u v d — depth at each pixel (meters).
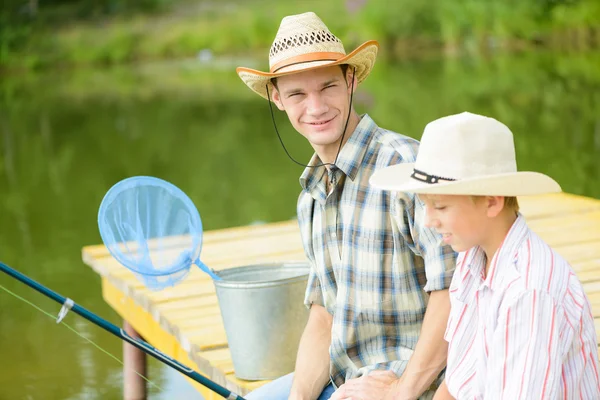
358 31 33.03
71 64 34.41
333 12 33.62
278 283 4.18
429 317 3.19
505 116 16.48
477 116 2.76
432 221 2.79
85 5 36.12
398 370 3.33
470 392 2.82
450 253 3.15
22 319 7.40
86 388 6.02
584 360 2.61
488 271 2.73
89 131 19.20
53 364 6.43
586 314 2.61
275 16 34.41
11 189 13.80
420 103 19.11
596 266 5.74
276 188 12.44
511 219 2.73
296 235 7.13
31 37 34.66
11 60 33.91
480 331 2.73
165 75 30.08
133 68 33.19
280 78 3.49
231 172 13.87
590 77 21.86
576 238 6.43
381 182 2.95
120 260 4.14
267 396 3.62
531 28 30.42
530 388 2.52
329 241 3.46
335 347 3.45
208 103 22.55
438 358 3.17
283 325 4.21
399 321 3.38
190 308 5.49
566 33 30.06
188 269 4.27
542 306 2.54
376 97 20.52
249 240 7.05
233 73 29.41
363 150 3.36
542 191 2.67
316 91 3.42
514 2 30.52
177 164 14.92
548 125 15.27
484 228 2.72
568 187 10.57
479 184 2.62
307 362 3.58
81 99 24.77
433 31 32.22
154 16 36.06
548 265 2.60
